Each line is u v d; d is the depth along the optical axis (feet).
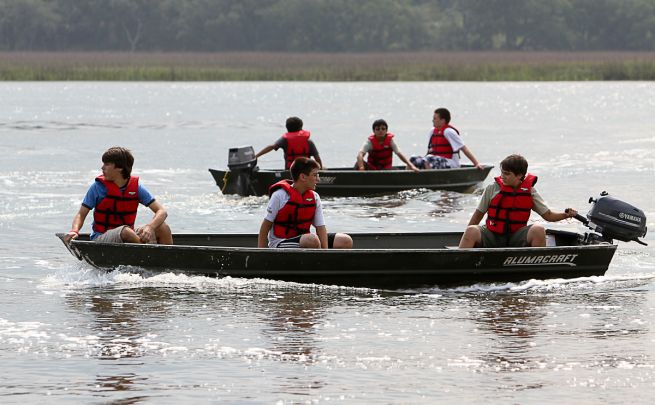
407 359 59.47
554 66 548.72
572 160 168.76
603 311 70.44
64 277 79.77
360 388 54.54
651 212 112.98
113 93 416.67
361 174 128.88
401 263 76.13
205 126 249.34
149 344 62.08
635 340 63.36
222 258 76.33
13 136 213.46
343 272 76.23
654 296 74.84
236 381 55.57
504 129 244.42
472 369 57.62
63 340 62.80
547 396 53.47
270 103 352.90
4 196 124.77
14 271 82.48
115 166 78.48
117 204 79.00
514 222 80.02
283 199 78.13
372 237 84.94
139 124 253.65
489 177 152.76
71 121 261.44
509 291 76.54
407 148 196.54
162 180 143.02
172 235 83.66
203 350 60.95
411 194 130.93
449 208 120.78
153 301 72.18
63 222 107.55
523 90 444.96
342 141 208.74
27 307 70.54
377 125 132.67
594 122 267.59
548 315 69.41
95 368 57.62
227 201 123.85
